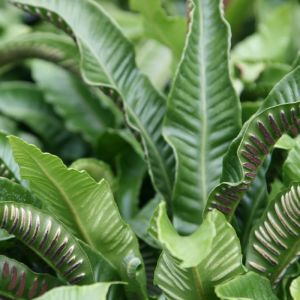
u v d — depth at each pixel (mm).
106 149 753
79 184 530
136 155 718
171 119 597
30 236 529
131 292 555
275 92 553
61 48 757
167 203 621
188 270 512
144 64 904
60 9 629
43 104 890
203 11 603
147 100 638
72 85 875
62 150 878
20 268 536
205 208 556
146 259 627
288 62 920
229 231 505
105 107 859
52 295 484
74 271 539
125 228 547
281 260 546
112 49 640
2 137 601
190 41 598
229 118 591
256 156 536
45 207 561
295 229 532
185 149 593
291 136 553
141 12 730
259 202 603
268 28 901
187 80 596
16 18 1073
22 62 966
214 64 598
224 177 558
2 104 877
